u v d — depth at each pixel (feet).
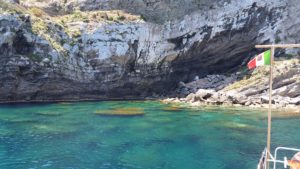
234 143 91.25
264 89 184.96
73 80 180.45
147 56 201.67
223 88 196.85
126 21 198.90
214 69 222.28
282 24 221.46
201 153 81.87
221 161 75.61
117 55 191.42
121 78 195.72
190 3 215.51
